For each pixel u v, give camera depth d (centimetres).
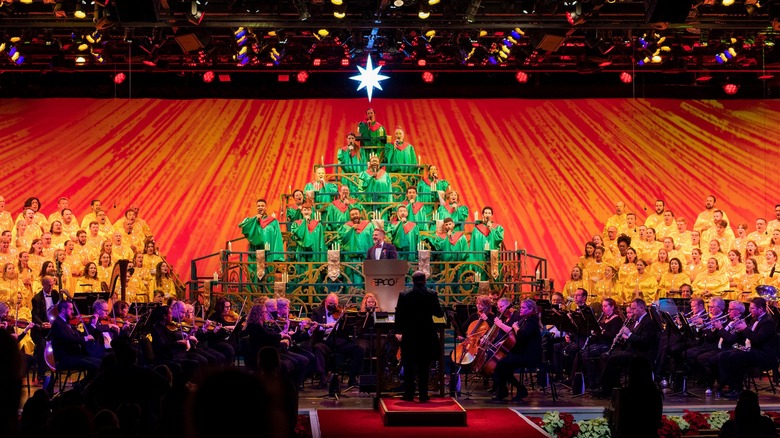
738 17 1487
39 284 1712
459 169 2233
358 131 1906
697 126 2222
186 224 2161
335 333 1245
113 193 2155
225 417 229
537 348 1188
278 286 1543
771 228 1984
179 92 2220
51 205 2133
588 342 1280
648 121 2231
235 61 1941
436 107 2258
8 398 353
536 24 1495
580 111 2247
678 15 1413
